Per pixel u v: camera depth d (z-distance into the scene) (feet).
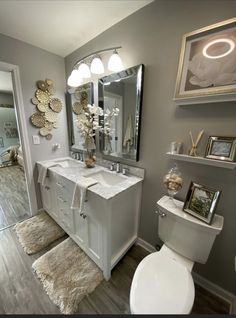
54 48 6.35
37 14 4.37
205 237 3.26
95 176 5.54
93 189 4.09
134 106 4.62
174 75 3.79
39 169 6.79
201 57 3.20
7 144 16.57
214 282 4.06
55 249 5.31
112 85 5.15
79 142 7.26
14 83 5.87
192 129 3.70
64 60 7.15
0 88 13.74
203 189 3.46
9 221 6.97
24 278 4.39
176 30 3.59
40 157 7.09
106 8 4.13
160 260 3.38
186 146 3.86
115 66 4.56
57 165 6.51
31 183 7.06
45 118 6.89
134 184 4.52
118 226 4.43
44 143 7.11
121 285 4.24
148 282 2.93
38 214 7.41
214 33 3.00
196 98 3.29
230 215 3.51
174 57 3.71
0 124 15.94
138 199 5.06
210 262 4.01
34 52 6.15
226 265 3.79
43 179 6.26
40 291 4.04
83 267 4.67
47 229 6.35
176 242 3.74
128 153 5.10
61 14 4.38
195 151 3.60
